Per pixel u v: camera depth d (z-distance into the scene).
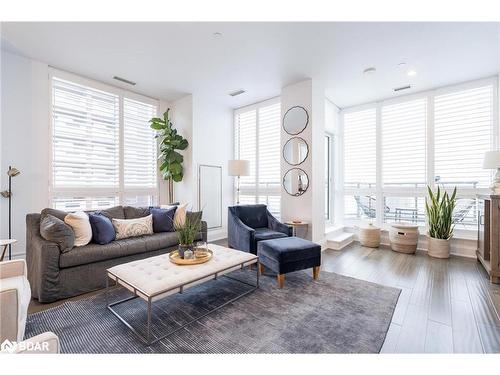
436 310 1.97
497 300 2.13
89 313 1.92
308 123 3.69
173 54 2.98
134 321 1.81
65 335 1.63
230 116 5.12
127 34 2.58
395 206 4.23
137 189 4.23
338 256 3.53
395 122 4.24
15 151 3.03
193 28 2.47
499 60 3.01
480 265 3.08
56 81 3.33
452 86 3.71
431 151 3.87
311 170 3.67
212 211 4.73
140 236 2.94
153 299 1.55
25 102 3.08
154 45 2.79
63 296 2.14
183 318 1.86
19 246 3.04
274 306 2.04
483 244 2.94
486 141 3.45
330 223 4.76
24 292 1.41
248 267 3.03
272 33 2.55
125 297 2.20
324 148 3.98
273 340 1.59
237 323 1.79
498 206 2.47
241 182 5.02
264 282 2.57
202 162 4.54
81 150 3.55
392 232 3.83
